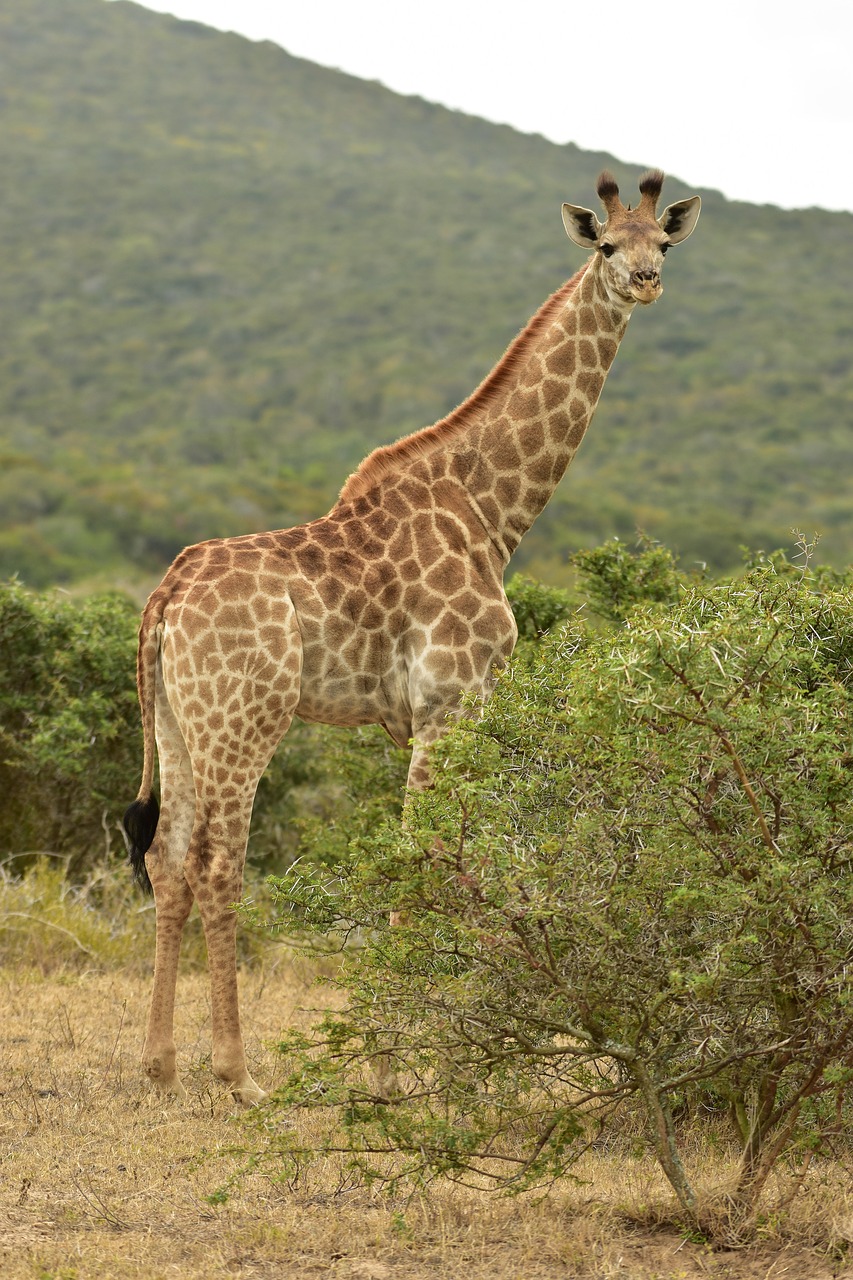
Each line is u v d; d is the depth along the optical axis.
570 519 129.50
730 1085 13.11
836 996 11.60
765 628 11.90
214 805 17.06
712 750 11.63
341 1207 13.05
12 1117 15.60
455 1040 12.45
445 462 18.69
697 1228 12.30
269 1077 17.50
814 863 11.60
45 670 28.06
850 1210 12.48
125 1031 19.56
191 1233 12.41
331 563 17.66
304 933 18.22
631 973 11.91
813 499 164.75
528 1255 11.88
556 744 12.49
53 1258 11.60
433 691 17.48
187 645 17.11
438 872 12.07
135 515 120.31
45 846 27.70
